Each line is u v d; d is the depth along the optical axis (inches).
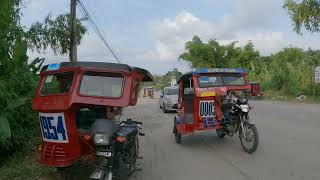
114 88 277.3
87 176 310.0
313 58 1465.3
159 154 424.5
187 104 496.7
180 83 495.8
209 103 448.8
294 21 1145.4
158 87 3080.7
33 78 457.1
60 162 267.1
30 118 447.8
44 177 312.7
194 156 404.2
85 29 729.6
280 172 314.0
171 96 999.6
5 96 351.3
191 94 496.4
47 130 274.4
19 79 421.1
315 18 1123.9
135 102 302.7
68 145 265.9
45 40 677.3
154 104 1434.5
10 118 372.8
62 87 281.6
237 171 326.6
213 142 481.7
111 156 250.4
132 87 282.0
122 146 261.7
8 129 323.6
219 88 448.5
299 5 1126.4
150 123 749.9
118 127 279.7
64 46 695.1
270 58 2411.4
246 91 454.9
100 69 276.4
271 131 538.9
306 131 523.2
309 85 1384.1
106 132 246.7
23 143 419.8
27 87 440.8
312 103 1098.1
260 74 1809.8
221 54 2492.6
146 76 335.9
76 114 282.8
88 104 268.5
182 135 553.0
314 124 594.2
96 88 275.0
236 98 440.5
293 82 1464.1
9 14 388.2
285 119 683.4
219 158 385.1
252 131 389.7
